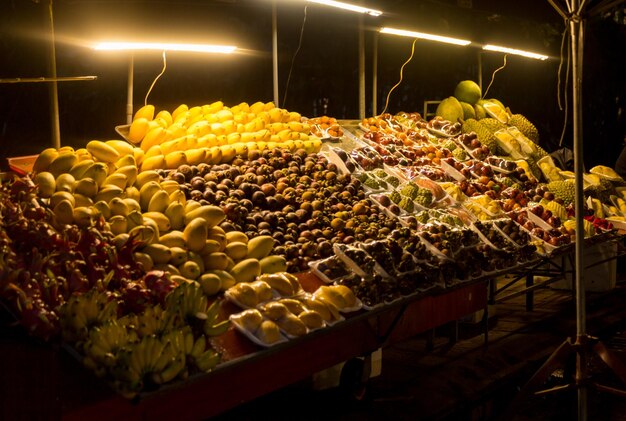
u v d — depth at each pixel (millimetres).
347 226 3178
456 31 4812
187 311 2152
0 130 4984
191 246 2562
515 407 2838
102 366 1890
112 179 2684
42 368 1961
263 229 2904
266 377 2449
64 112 5277
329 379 3133
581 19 2826
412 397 3135
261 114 4008
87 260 2191
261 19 6023
